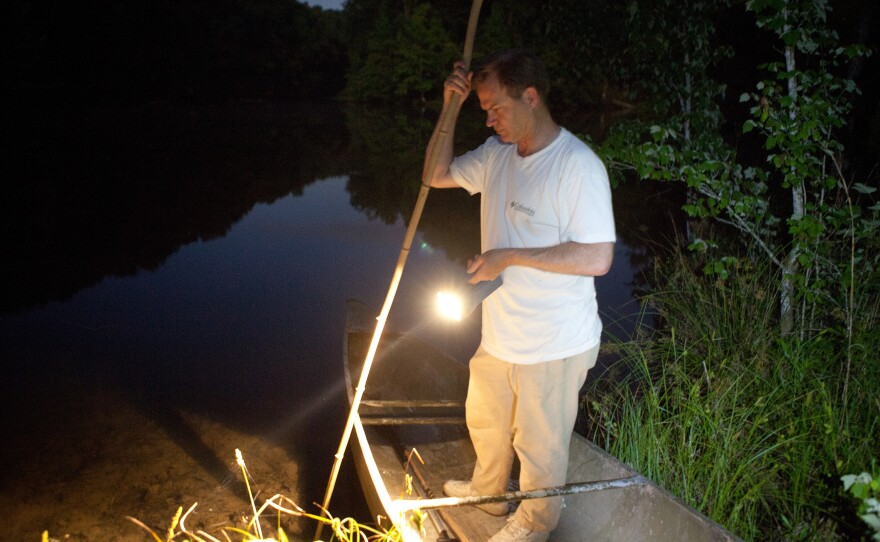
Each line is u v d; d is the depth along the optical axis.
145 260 8.41
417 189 13.31
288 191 13.16
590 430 4.13
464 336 5.86
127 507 3.59
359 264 8.20
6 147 17.44
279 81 49.28
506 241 2.69
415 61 41.66
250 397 4.86
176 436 4.31
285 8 52.41
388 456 3.62
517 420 2.71
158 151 18.02
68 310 6.62
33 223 10.11
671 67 5.89
